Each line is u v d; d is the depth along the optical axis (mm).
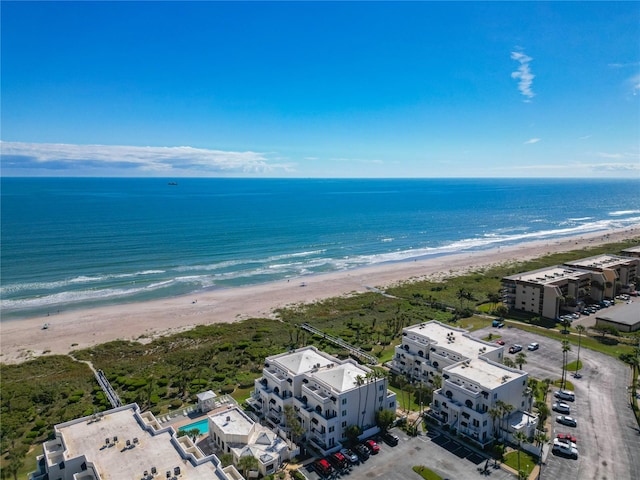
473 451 79875
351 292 196125
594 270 177250
